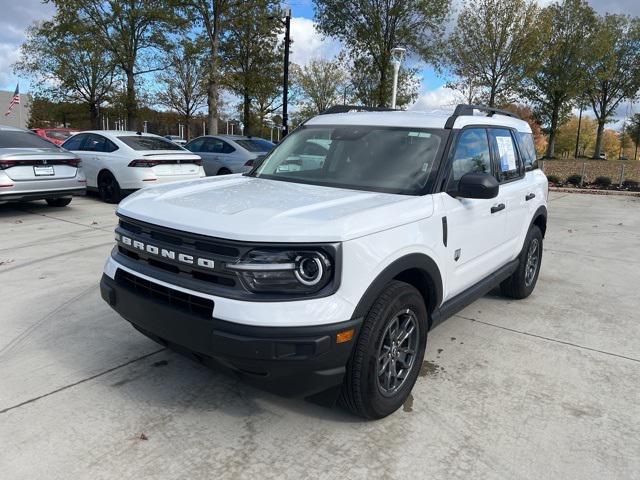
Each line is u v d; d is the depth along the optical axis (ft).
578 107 158.81
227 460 9.02
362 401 9.64
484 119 14.66
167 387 11.32
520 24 78.18
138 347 13.19
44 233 25.41
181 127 195.52
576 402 11.32
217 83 73.05
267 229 8.57
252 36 79.51
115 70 90.27
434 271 11.03
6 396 10.73
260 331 8.29
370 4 73.97
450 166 11.95
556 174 78.59
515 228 15.92
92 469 8.66
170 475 8.59
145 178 33.50
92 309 15.58
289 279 8.55
